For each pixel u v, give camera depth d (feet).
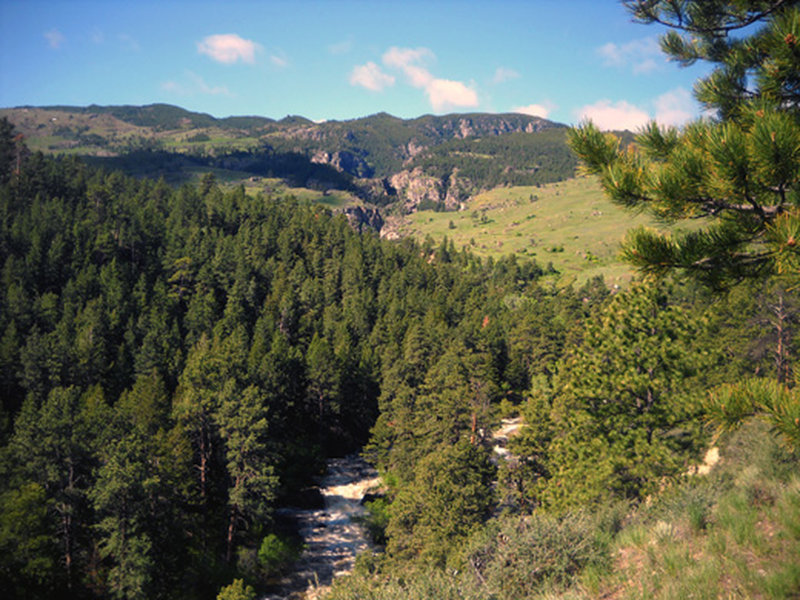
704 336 136.67
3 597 137.59
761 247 25.30
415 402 249.14
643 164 25.90
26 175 597.11
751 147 20.77
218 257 461.37
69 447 168.35
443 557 113.29
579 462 95.35
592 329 98.68
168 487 165.17
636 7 31.40
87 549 159.12
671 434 90.07
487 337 386.52
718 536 28.89
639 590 26.89
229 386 200.13
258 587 161.99
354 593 39.58
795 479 31.76
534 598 30.91
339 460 277.64
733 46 29.09
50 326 343.05
